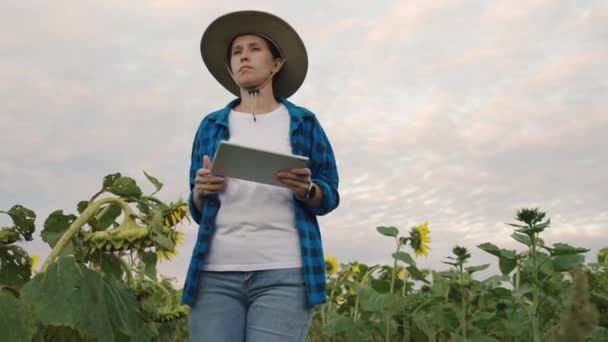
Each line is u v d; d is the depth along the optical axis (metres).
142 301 2.65
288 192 2.49
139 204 2.48
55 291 2.10
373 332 4.94
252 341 2.36
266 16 2.80
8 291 2.31
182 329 4.02
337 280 5.67
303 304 2.39
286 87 3.04
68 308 2.08
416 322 4.54
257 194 2.46
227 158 2.11
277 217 2.45
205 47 3.05
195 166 2.75
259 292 2.41
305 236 2.46
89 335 2.08
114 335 2.29
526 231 3.08
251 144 2.58
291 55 2.90
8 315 2.01
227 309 2.44
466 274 4.42
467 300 4.22
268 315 2.36
